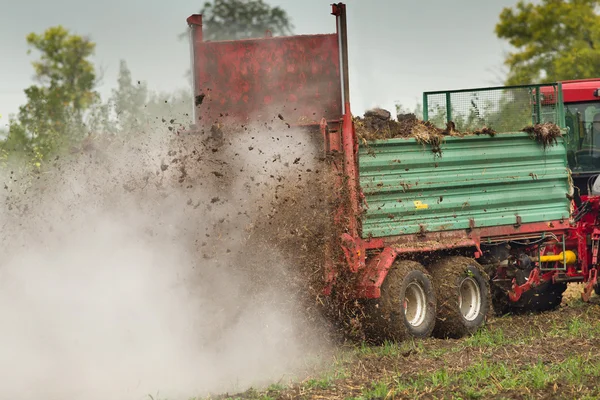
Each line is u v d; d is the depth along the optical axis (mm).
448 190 31375
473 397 20578
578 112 41000
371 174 29141
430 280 30469
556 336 28953
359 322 29062
